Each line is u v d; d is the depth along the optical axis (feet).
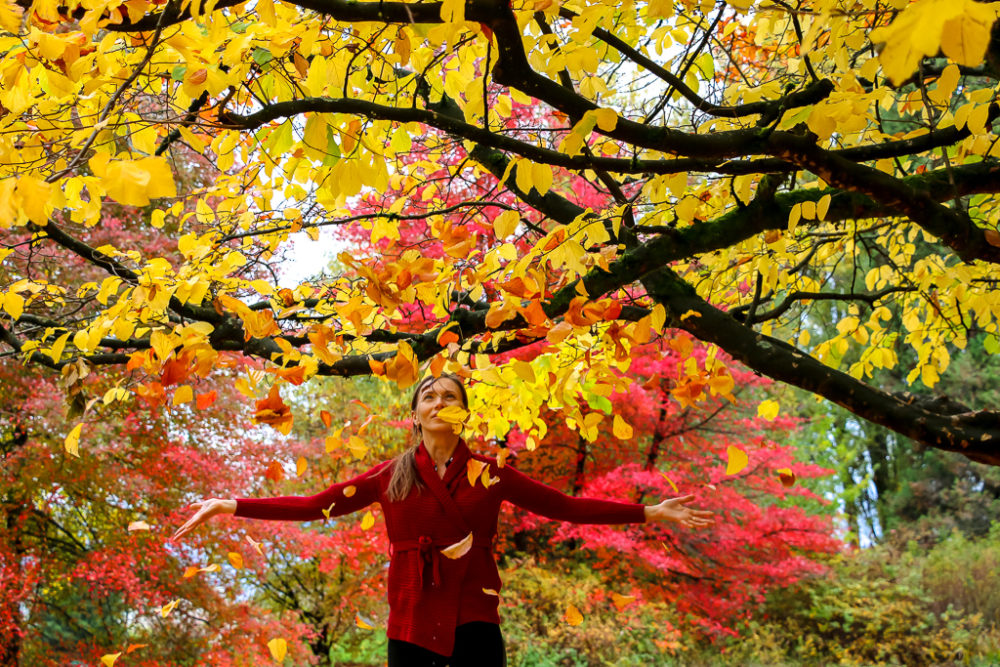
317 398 31.83
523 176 6.49
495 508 8.45
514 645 27.94
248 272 10.23
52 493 22.99
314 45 6.35
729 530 30.53
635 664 27.96
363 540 27.04
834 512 56.85
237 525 22.89
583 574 33.01
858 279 27.04
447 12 5.27
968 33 3.12
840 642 35.29
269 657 22.81
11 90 5.55
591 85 7.64
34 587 22.91
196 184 23.18
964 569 39.86
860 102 5.85
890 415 8.84
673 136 6.36
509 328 8.93
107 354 10.38
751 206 8.80
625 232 9.89
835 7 6.83
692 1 7.00
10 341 10.01
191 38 5.63
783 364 9.29
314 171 7.61
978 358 52.49
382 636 33.06
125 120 6.72
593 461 32.27
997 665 31.40
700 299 9.83
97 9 5.21
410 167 9.87
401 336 9.35
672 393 8.05
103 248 9.04
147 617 22.61
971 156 9.15
